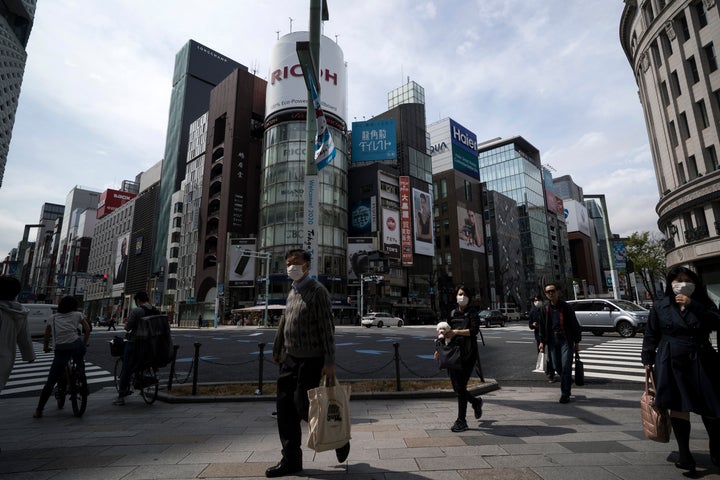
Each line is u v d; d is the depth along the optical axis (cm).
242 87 6612
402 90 8250
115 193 11312
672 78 2744
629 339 1655
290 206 5356
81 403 574
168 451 397
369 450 388
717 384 310
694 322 323
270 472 319
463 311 491
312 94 1080
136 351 640
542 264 9250
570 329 624
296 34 5984
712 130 2417
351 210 6216
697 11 2533
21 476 326
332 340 331
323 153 1106
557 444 397
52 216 17375
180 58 9431
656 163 3056
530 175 9806
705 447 379
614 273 2314
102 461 365
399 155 6894
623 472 317
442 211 7744
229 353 1457
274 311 4944
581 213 12469
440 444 404
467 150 8444
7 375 417
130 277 8912
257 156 6575
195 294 6456
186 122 8612
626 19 3256
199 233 6700
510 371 998
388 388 730
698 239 2383
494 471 322
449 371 481
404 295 5994
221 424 521
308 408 324
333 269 5309
